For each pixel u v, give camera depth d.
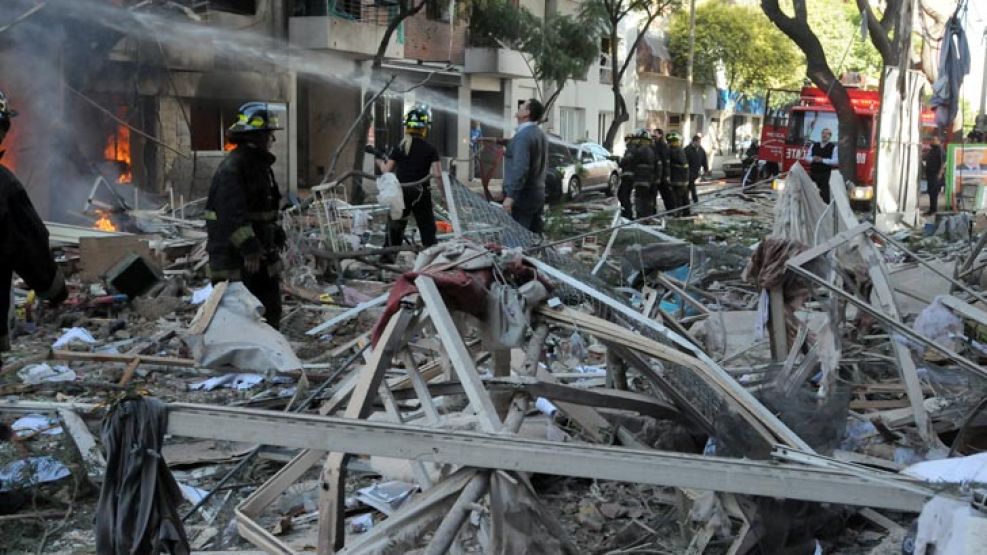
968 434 4.98
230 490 4.94
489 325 4.55
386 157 11.28
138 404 3.03
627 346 4.52
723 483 3.19
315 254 10.61
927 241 12.91
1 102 4.61
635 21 47.09
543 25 32.88
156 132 20.28
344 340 8.24
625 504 4.73
